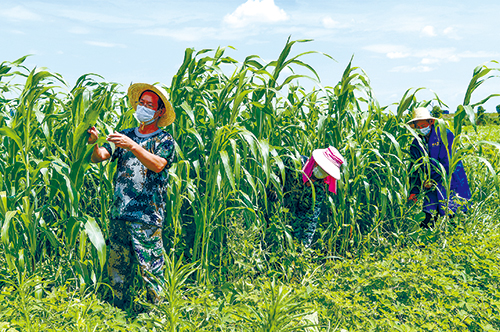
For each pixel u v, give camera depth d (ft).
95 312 8.00
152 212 9.29
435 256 11.85
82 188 11.00
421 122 15.61
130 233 9.35
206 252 10.36
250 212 10.84
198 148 11.41
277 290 7.42
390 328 8.38
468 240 12.82
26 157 9.04
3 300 7.89
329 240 13.03
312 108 15.11
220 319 8.13
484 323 8.82
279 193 11.40
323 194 12.82
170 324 7.41
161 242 9.70
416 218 14.71
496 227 15.93
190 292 8.95
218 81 12.23
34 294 8.50
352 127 14.48
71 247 9.74
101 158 9.28
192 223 11.99
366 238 13.50
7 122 10.58
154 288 9.23
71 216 8.34
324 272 11.73
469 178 18.21
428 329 8.55
